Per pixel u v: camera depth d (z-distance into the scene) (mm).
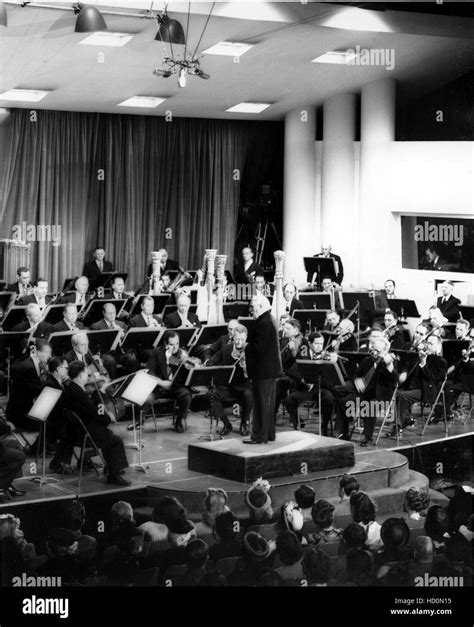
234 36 15391
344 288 18703
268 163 21078
